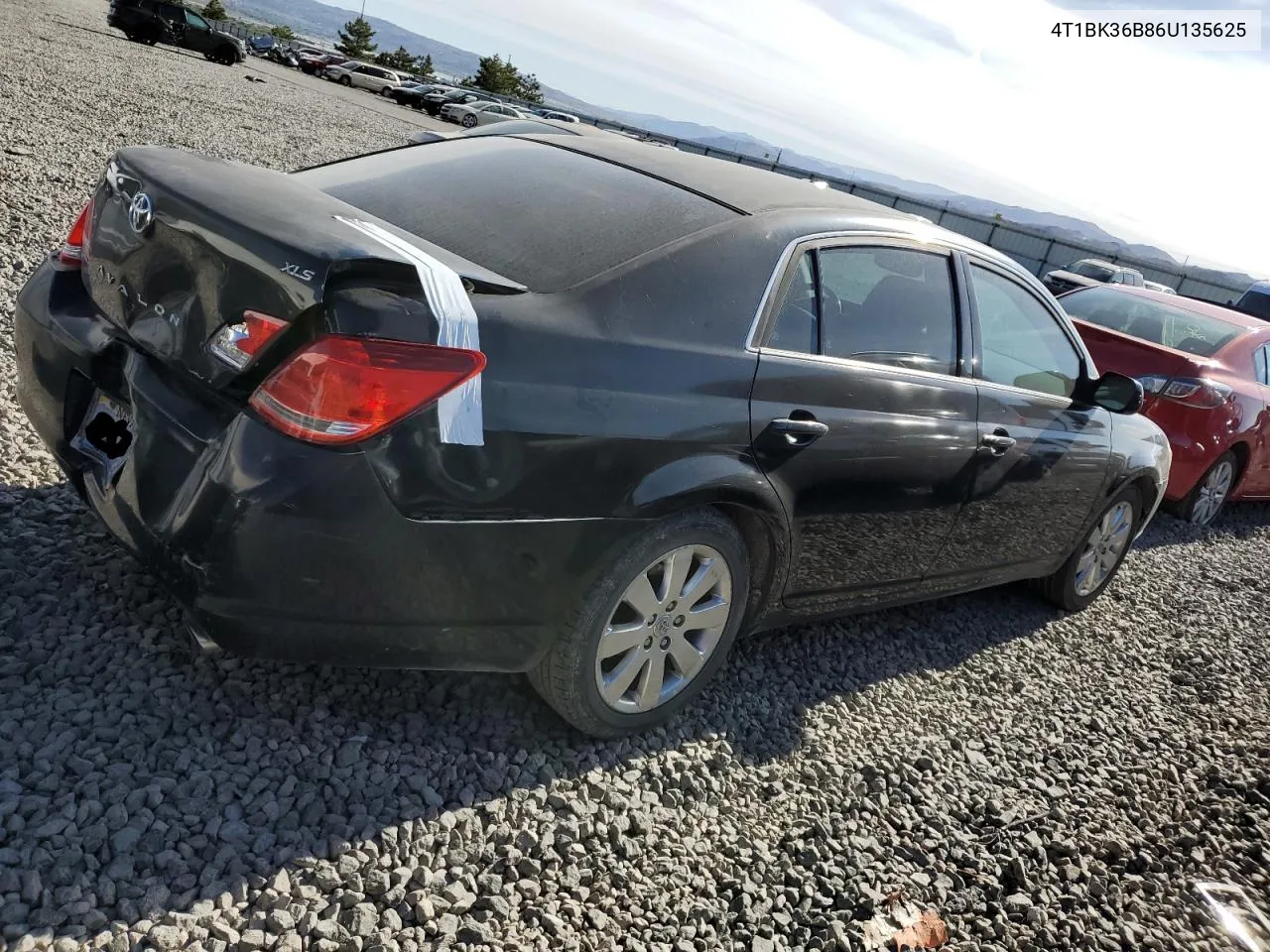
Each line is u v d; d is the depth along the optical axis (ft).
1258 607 20.08
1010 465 12.77
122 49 81.35
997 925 8.93
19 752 7.34
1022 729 12.67
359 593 7.37
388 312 7.00
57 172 26.45
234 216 7.36
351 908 6.98
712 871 8.50
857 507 10.66
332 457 6.97
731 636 10.08
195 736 8.00
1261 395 24.31
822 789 10.10
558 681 8.78
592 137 12.17
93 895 6.39
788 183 11.24
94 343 8.30
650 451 8.38
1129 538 17.01
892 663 13.24
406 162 11.00
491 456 7.50
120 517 7.67
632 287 8.64
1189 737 13.71
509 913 7.36
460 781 8.45
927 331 11.53
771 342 9.53
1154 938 9.41
